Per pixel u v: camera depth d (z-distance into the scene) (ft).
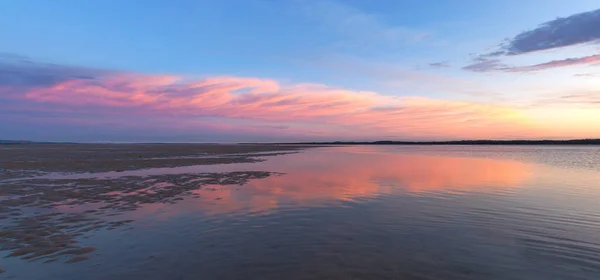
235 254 21.89
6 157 103.35
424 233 26.48
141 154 130.82
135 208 34.81
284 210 34.30
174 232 26.68
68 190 44.62
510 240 24.77
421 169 79.20
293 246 23.41
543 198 40.86
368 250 22.63
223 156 131.23
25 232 26.18
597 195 43.01
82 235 25.76
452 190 46.98
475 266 19.97
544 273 19.01
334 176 63.10
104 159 99.81
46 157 104.68
